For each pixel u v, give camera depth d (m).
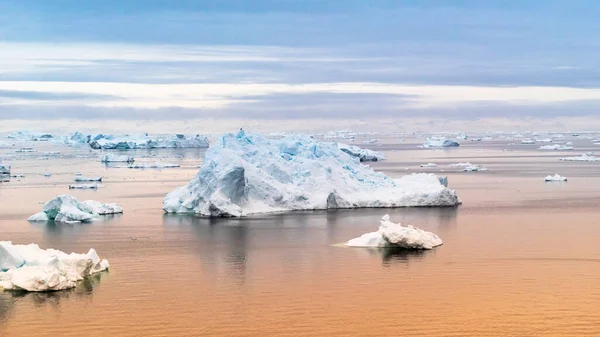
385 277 61.09
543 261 66.69
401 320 50.78
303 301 54.84
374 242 72.38
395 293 56.66
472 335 48.19
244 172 92.50
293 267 64.56
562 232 81.19
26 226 87.00
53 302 54.50
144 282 59.88
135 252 71.19
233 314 52.09
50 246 74.69
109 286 58.59
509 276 61.38
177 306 53.78
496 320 50.78
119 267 64.88
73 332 48.81
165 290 57.66
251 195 93.50
